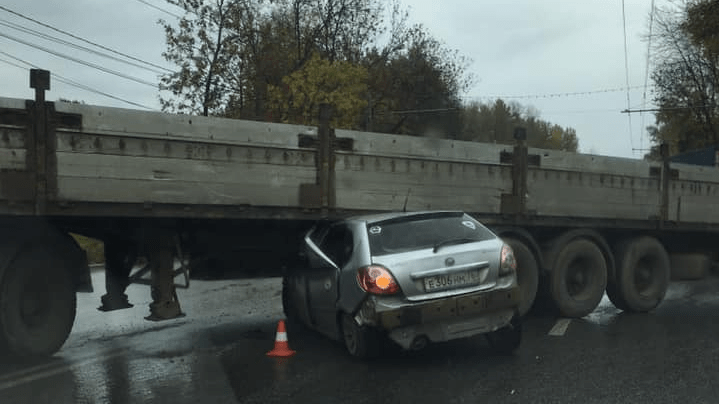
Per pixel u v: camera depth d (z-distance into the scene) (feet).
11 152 19.71
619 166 33.14
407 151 27.20
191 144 22.56
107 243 24.35
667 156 35.27
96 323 29.91
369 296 19.20
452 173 28.32
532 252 29.73
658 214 34.60
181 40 90.89
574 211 31.48
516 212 29.76
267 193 23.97
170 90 91.35
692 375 18.56
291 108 88.84
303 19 107.86
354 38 111.55
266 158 23.97
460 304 19.39
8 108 19.67
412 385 17.80
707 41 90.84
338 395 17.02
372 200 26.30
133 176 21.53
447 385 17.72
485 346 22.84
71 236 22.70
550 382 17.89
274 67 99.19
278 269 27.43
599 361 20.47
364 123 112.06
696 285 45.80
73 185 20.57
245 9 94.68
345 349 22.99
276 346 22.25
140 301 27.32
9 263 20.62
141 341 25.16
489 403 16.02
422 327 19.29
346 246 21.26
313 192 24.90
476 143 29.04
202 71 90.74
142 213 21.72
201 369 20.20
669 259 36.01
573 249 30.73
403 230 20.81
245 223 25.18
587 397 16.43
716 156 45.32
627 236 33.78
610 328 27.12
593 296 30.99
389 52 118.11
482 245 20.58
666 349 22.35
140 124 21.63
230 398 16.90
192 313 33.04
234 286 47.57
